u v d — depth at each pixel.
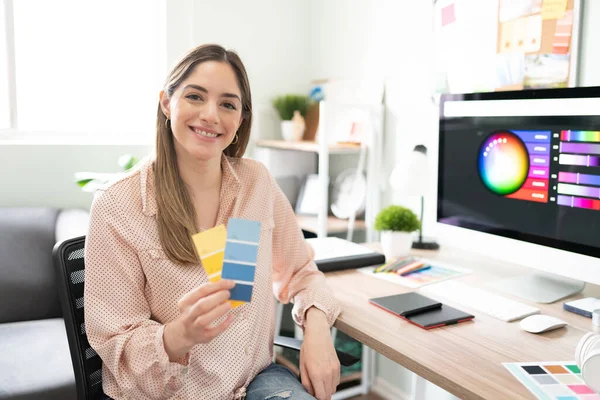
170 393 1.08
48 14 2.59
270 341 1.33
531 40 1.66
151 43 2.81
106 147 2.60
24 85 2.58
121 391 1.12
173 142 1.21
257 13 2.83
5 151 2.41
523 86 1.70
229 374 1.16
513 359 1.05
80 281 1.22
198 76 1.14
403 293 1.41
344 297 1.41
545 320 1.19
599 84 1.50
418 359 1.04
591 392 0.91
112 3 2.72
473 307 1.32
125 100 2.83
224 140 1.19
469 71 1.89
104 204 1.13
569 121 1.28
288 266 1.43
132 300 1.12
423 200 2.09
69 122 2.71
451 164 1.63
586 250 1.27
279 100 2.79
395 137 2.30
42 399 1.60
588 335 0.92
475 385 0.94
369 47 2.45
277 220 1.41
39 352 1.81
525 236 1.41
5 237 2.16
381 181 2.39
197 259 1.14
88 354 1.21
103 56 2.74
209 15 2.73
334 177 2.72
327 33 2.79
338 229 2.38
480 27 1.83
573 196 1.29
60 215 2.35
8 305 2.08
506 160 1.44
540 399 0.89
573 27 1.54
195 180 1.24
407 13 2.19
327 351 1.22
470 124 1.55
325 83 2.73
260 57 2.86
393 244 1.75
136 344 1.05
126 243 1.12
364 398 2.39
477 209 1.55
